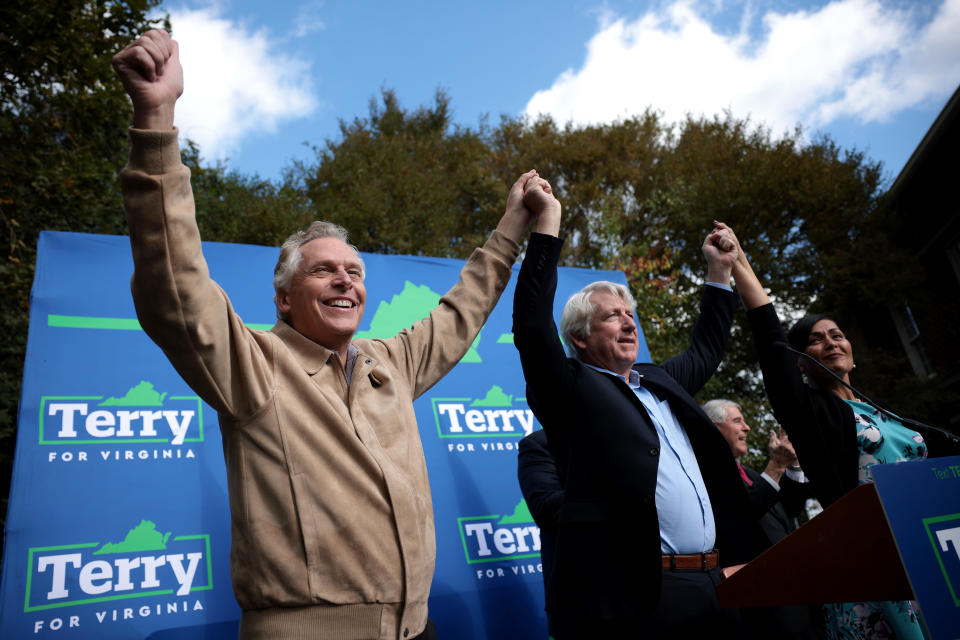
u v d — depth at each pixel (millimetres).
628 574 1784
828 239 11883
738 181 12078
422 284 3672
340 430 1413
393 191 13531
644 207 12719
